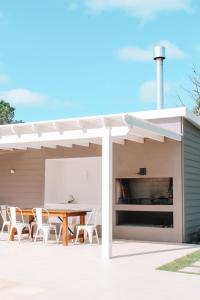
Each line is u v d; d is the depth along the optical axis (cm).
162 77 1288
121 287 512
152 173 1029
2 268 638
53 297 463
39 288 507
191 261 694
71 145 1148
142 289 501
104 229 740
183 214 991
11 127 899
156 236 1012
